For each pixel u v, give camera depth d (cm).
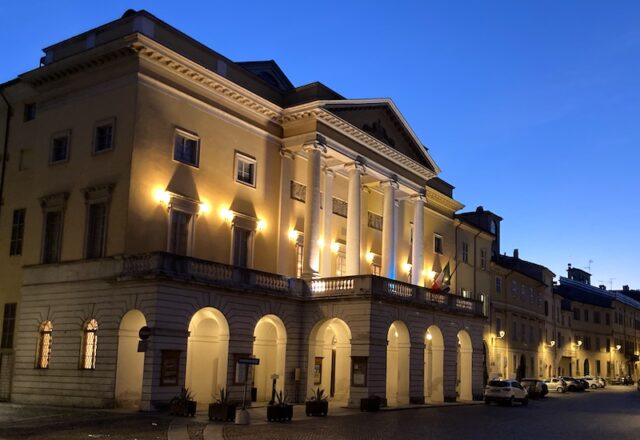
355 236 3700
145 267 2684
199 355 3006
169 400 2625
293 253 3606
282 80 4322
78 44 3152
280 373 3306
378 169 3953
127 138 2866
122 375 2705
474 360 4253
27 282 3083
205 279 2845
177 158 3052
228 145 3306
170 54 2978
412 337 3616
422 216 4353
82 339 2836
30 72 3203
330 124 3603
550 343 7194
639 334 10700
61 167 3091
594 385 7131
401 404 3519
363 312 3278
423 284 4522
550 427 2614
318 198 3494
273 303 3244
